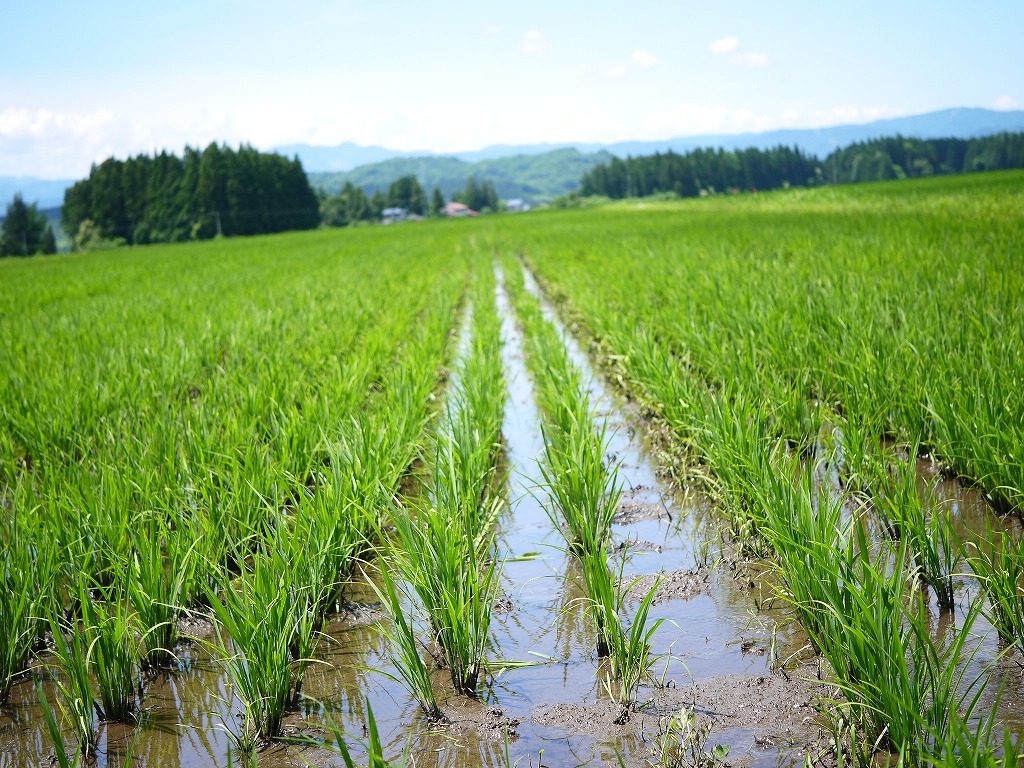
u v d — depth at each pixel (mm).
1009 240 14891
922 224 21250
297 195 121625
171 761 3541
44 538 4719
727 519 5637
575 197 164625
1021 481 4934
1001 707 3400
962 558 4730
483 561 5348
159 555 4477
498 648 4316
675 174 176750
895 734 3053
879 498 4988
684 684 3844
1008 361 6621
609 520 5430
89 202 117750
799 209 40562
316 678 4117
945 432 5832
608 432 8250
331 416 7086
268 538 4879
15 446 7371
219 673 4230
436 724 3668
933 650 3207
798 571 3969
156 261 39250
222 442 6465
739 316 9969
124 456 6301
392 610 3838
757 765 3227
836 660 3504
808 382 7754
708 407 6461
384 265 25875
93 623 4371
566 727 3584
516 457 7680
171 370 9539
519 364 11789
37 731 3842
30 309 18516
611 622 3881
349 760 2934
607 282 16156
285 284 20422
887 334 8195
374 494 5336
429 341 10898
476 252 32062
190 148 119125
